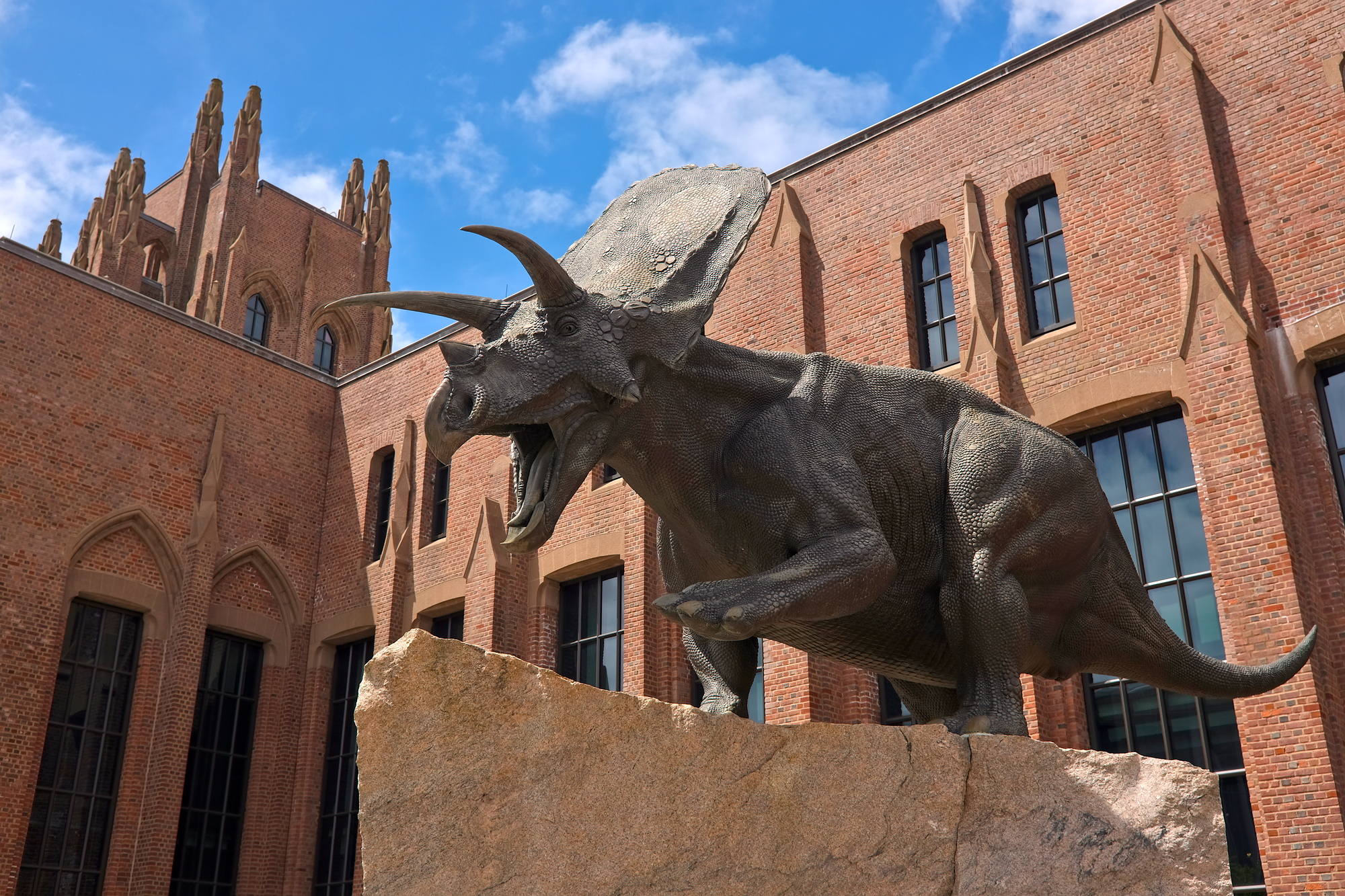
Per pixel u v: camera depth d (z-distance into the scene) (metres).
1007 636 3.77
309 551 23.53
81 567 20.02
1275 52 14.38
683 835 2.98
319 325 46.59
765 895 3.02
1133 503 14.16
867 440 3.85
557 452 3.50
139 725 20.20
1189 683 4.45
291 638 22.81
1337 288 13.16
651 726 3.05
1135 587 4.32
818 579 3.39
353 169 51.25
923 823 3.24
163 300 46.44
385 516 23.52
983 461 3.91
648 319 3.61
